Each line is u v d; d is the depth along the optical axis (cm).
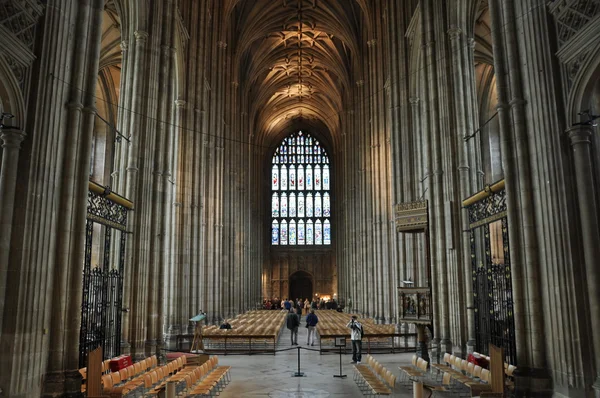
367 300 3762
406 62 2470
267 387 1259
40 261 963
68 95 1088
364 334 1980
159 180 1781
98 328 1356
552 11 1005
